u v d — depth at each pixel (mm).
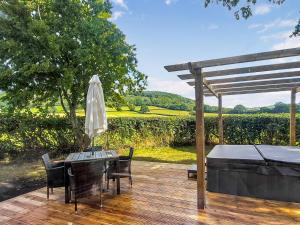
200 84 3795
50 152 9367
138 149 10891
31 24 7043
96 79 5078
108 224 3318
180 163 7832
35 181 6090
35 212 3803
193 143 11688
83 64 7910
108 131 10281
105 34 8086
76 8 7949
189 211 3688
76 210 3791
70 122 9320
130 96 10242
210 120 11078
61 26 7910
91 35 7805
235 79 5227
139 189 4793
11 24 7234
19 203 4211
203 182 3768
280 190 4047
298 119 8539
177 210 3734
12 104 7984
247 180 4270
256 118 10000
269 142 9695
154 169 6523
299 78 5441
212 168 4535
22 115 8820
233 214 3555
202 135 3809
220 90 6734
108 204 4047
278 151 5051
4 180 6207
